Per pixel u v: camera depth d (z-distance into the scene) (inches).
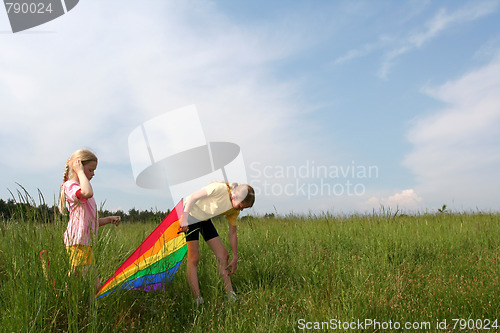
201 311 142.1
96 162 144.7
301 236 265.7
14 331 105.3
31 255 120.6
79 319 120.8
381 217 310.0
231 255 222.1
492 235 277.0
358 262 199.9
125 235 236.7
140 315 140.5
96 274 130.3
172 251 164.4
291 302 154.8
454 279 170.9
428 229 294.4
